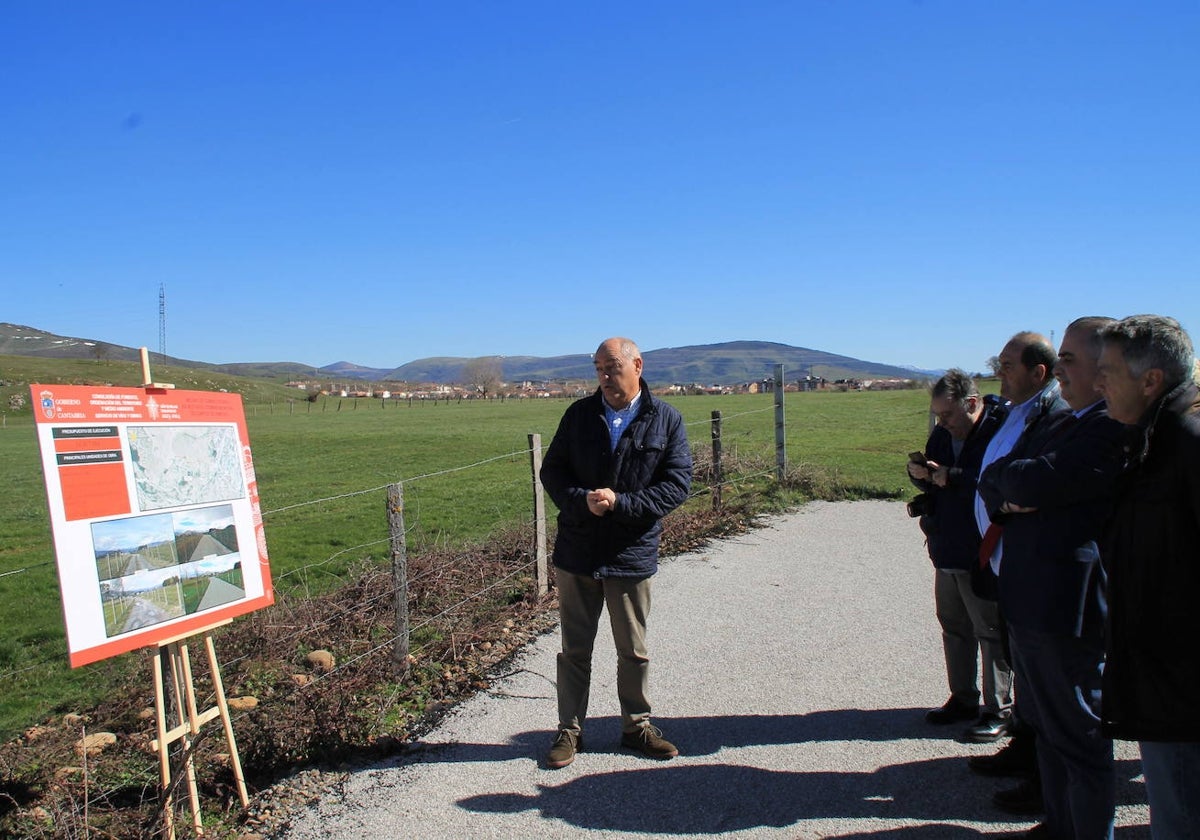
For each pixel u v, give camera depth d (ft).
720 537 32.32
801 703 16.60
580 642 14.44
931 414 16.90
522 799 13.19
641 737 14.52
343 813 13.04
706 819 12.39
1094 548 10.21
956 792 12.90
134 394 12.01
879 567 27.43
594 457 14.06
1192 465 8.07
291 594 26.16
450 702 17.20
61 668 21.66
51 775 14.58
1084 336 10.20
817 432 85.51
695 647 20.16
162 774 12.12
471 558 26.73
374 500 48.75
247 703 17.34
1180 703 8.28
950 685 15.29
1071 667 10.30
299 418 179.52
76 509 11.04
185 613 12.30
